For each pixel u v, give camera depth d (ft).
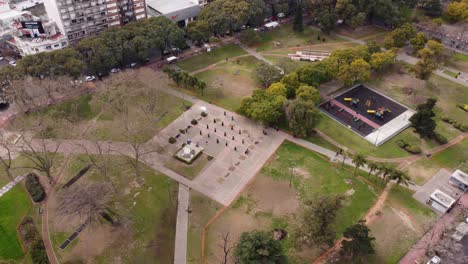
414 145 386.52
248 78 506.48
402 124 416.26
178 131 410.93
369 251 255.91
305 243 282.15
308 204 284.20
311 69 446.60
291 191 335.88
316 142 393.09
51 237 296.10
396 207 319.27
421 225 303.68
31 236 293.43
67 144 389.60
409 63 530.68
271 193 334.24
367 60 486.79
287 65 479.41
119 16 595.88
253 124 420.77
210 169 360.69
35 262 275.18
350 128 411.13
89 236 296.51
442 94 467.52
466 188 332.39
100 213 310.45
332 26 597.11
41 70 428.97
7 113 436.35
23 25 517.14
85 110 442.09
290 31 629.51
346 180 345.92
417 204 322.14
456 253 277.03
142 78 428.15
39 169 337.72
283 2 643.45
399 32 537.65
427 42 543.39
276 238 293.23
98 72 499.51
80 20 552.00
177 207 321.73
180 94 474.90
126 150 382.63
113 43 487.61
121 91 391.45
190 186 342.44
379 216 310.86
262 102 408.87
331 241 270.87
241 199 329.11
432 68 462.60
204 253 284.61
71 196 274.98
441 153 377.09
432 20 605.31
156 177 352.08
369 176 349.41
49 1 533.96
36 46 508.53
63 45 534.37
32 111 412.98
